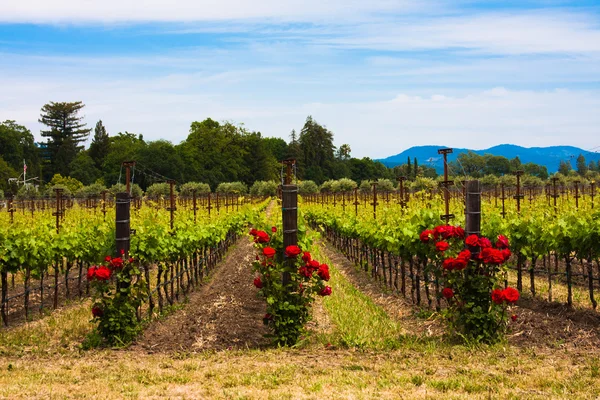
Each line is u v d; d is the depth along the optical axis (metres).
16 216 17.19
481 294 8.16
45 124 111.44
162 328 9.80
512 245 12.02
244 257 21.16
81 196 49.53
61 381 6.55
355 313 10.36
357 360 7.34
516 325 8.89
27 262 10.83
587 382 6.08
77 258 13.12
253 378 6.46
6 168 74.19
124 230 9.09
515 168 94.44
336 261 20.52
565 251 10.42
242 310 11.19
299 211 11.77
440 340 8.29
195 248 14.35
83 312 11.22
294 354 7.78
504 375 6.44
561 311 9.94
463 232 8.65
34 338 9.09
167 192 49.56
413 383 6.25
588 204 17.30
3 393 6.02
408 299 11.94
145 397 5.86
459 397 5.66
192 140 104.06
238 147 105.88
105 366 7.30
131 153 87.06
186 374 6.74
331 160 125.31
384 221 14.03
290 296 8.43
